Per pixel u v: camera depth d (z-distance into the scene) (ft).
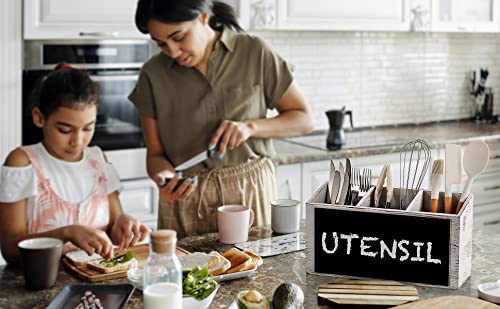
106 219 6.72
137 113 11.11
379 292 4.91
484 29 14.14
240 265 5.32
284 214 6.54
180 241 6.34
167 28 6.89
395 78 14.70
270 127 7.58
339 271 5.39
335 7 12.36
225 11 7.66
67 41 10.44
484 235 6.55
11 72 10.07
